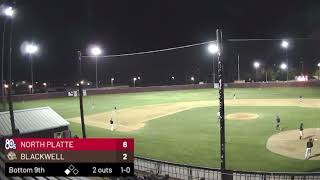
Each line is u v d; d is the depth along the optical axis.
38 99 82.12
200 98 74.88
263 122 43.56
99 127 45.56
